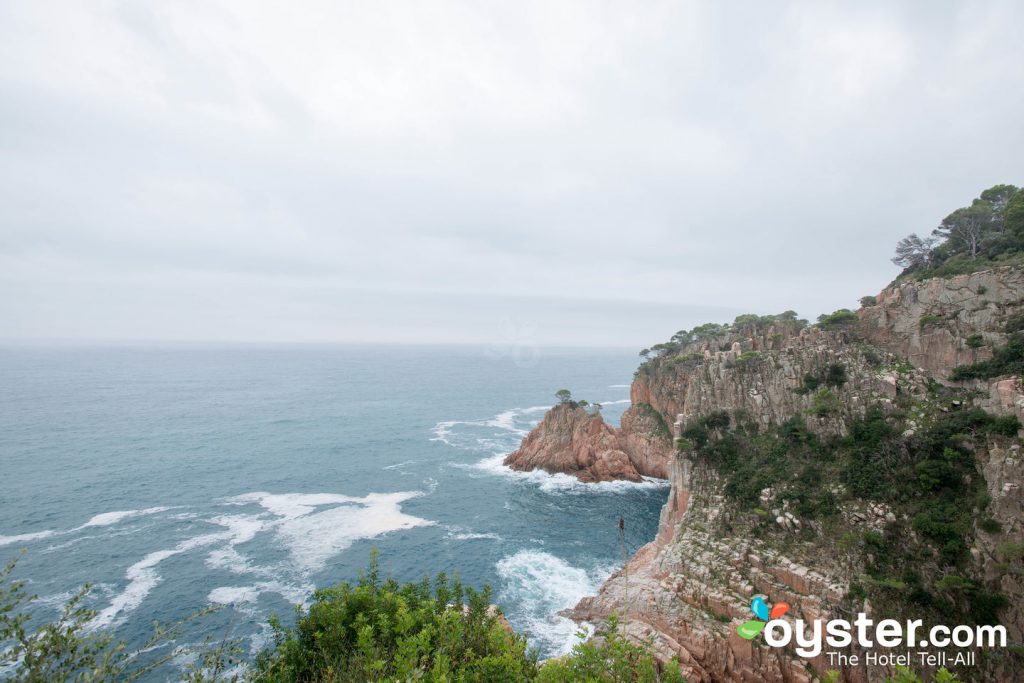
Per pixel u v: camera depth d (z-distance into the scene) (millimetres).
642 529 82500
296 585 62406
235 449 127938
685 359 103000
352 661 16984
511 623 54312
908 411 47250
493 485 104688
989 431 39250
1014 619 32062
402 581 64750
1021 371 41375
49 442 127562
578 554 73125
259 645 50562
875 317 56438
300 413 182250
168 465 111625
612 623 22500
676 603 43312
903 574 36875
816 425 50969
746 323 103438
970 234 63812
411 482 105688
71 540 73562
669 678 20812
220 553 70625
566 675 18234
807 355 56656
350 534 78438
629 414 115750
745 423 56125
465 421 175000
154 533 76688
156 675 45125
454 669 17125
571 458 111875
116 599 58375
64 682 10906
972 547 35594
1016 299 45094
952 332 48281
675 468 55781
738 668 38531
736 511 47844
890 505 41312
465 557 71688
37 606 56344
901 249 75500
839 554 40125
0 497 88562
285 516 85188
